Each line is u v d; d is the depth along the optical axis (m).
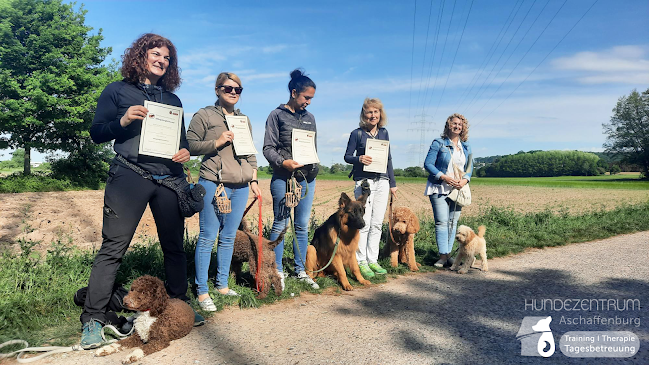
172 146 3.50
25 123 30.83
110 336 3.43
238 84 4.30
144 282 3.14
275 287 4.71
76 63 33.44
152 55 3.52
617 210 14.30
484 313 4.20
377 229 6.11
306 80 4.88
